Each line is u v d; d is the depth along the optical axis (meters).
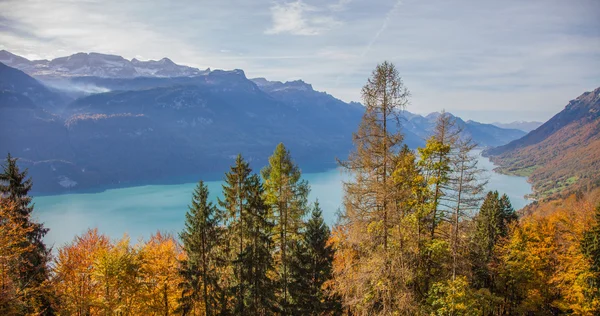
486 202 45.56
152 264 34.09
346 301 21.55
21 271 29.42
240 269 30.31
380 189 18.25
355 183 20.05
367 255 20.95
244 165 29.66
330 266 32.56
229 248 32.06
